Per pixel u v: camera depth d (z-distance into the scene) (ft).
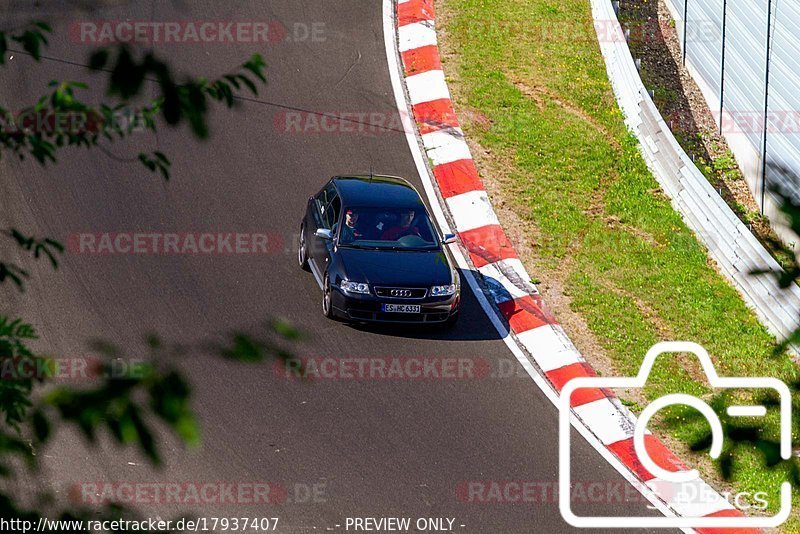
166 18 239.09
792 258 41.09
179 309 158.51
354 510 121.90
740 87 203.82
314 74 227.81
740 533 124.67
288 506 121.39
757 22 192.13
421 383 147.95
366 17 249.75
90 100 203.82
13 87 207.62
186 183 191.52
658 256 184.14
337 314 158.10
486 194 196.85
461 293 172.14
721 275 180.55
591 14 259.19
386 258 161.17
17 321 39.52
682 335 165.17
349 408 140.87
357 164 201.87
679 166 195.21
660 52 247.50
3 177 187.21
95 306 157.38
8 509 36.63
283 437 133.80
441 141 210.79
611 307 170.09
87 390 31.17
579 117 221.66
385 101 221.87
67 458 126.00
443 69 232.53
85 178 189.88
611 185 202.69
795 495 131.03
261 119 212.43
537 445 137.49
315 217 172.65
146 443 30.66
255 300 163.12
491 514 123.34
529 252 183.01
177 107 37.17
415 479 128.26
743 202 197.26
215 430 133.90
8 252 168.04
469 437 137.49
